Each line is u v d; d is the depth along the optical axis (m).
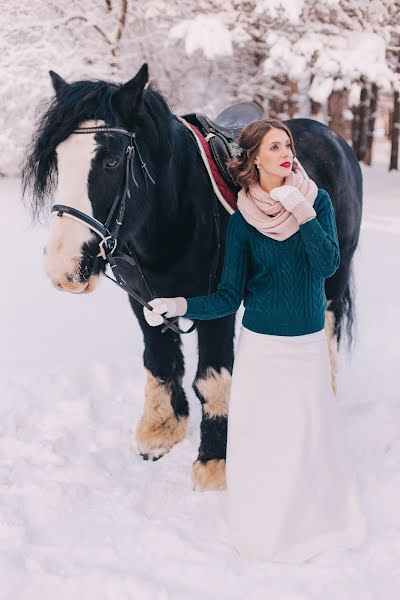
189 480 2.95
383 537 2.44
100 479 2.94
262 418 2.35
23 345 4.59
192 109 14.12
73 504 2.69
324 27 10.81
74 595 2.16
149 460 3.17
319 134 3.62
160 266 2.75
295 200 2.12
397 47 11.16
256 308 2.34
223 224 2.81
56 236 2.21
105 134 2.26
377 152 25.38
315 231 2.13
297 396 2.32
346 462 2.43
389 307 5.10
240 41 11.17
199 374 2.93
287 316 2.29
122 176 2.35
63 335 4.79
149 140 2.48
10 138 12.03
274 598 2.14
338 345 3.78
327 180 3.53
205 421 2.94
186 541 2.45
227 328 2.86
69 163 2.23
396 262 6.50
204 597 2.15
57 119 2.27
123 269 2.88
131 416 3.59
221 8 11.70
